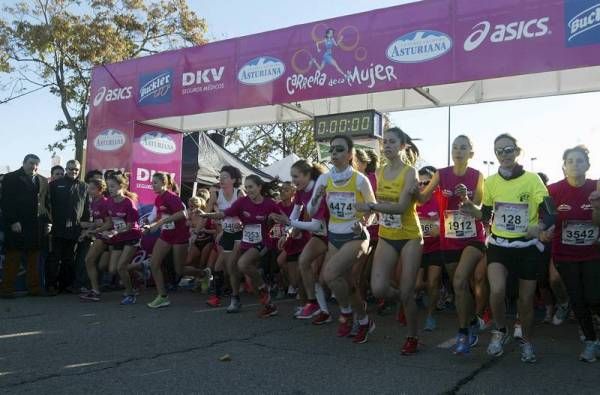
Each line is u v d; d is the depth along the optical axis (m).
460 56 7.50
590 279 4.60
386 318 6.83
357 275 5.75
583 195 4.65
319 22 8.75
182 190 15.11
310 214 5.66
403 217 4.65
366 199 4.94
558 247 4.77
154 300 7.48
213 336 5.45
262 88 9.23
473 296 5.28
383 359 4.60
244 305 7.70
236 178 7.74
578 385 3.91
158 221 7.16
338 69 8.49
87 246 9.06
